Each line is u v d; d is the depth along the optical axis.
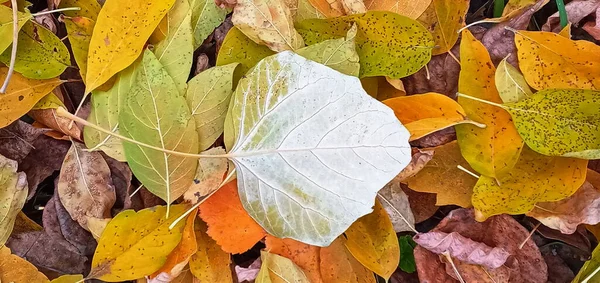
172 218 0.28
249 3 0.28
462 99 0.29
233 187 0.29
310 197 0.27
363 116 0.26
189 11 0.29
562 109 0.28
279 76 0.26
